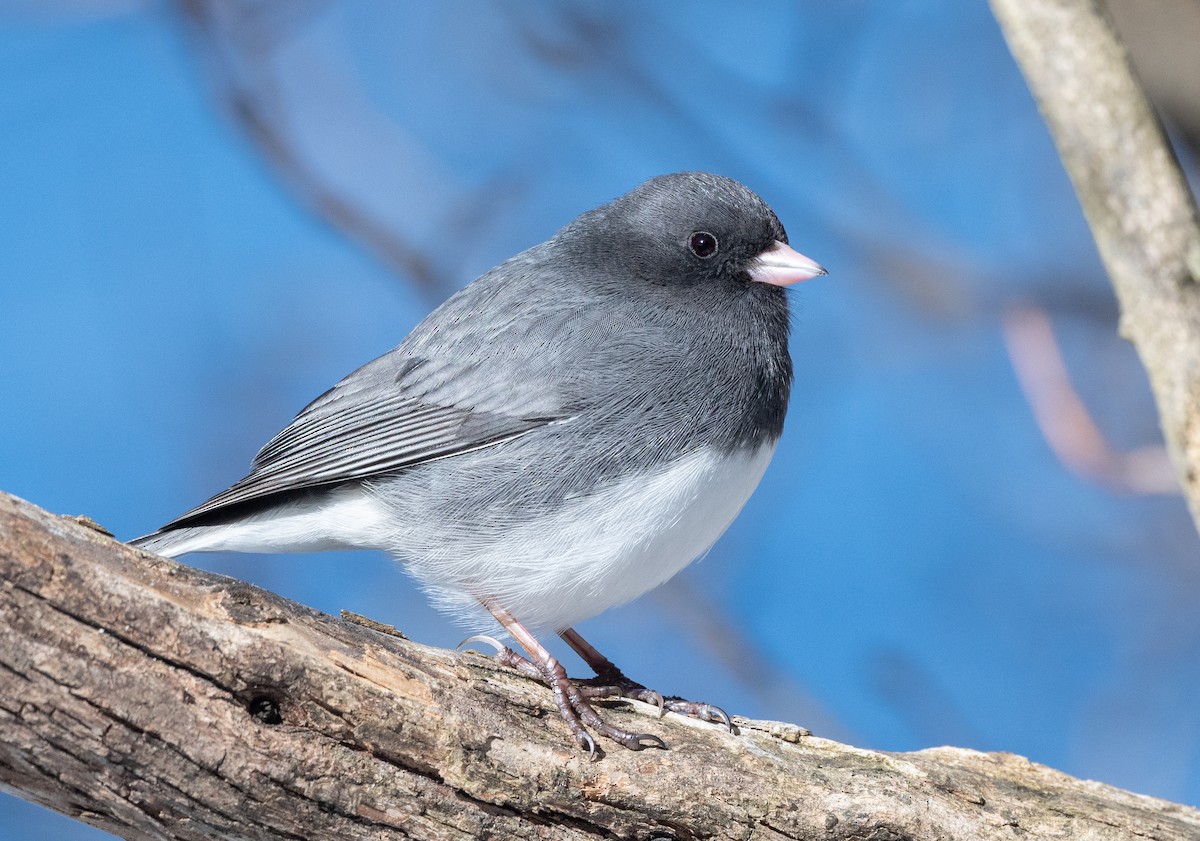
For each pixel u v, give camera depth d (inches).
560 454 320.2
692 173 366.0
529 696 267.4
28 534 223.1
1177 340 220.2
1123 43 230.8
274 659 236.4
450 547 325.1
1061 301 534.6
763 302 342.3
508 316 341.4
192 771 229.3
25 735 220.1
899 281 538.6
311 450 341.1
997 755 298.0
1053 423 394.3
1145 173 224.5
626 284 347.9
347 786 240.4
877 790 272.5
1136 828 277.9
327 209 475.8
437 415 331.3
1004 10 237.1
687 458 316.2
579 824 260.1
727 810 264.5
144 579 231.1
